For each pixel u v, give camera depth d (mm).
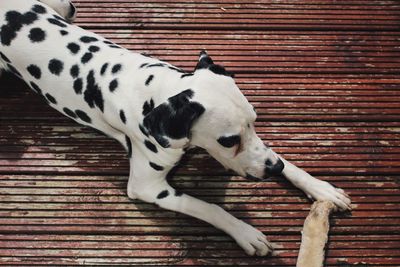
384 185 1589
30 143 1624
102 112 1499
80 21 1771
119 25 1771
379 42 1766
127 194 1568
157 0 1800
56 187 1585
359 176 1601
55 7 1599
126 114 1457
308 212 1560
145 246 1533
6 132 1637
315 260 1473
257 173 1432
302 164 1614
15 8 1516
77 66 1493
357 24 1788
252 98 1688
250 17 1791
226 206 1565
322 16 1796
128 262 1522
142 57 1492
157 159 1466
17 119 1649
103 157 1611
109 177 1595
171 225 1549
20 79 1672
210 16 1787
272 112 1671
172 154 1444
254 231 1503
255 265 1515
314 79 1715
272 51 1750
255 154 1410
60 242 1537
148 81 1434
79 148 1620
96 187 1585
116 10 1785
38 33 1504
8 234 1544
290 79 1713
